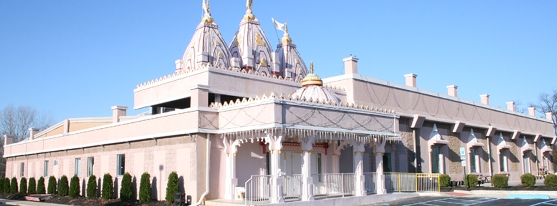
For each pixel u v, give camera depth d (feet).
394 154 93.86
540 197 74.28
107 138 87.56
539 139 157.79
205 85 71.05
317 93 76.07
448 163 109.29
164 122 74.59
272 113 62.90
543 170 151.33
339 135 71.31
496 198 75.15
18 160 125.08
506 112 139.85
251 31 99.91
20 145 122.93
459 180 108.99
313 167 79.82
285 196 69.56
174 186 69.31
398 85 100.94
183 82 82.17
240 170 71.72
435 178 89.51
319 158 81.25
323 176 79.82
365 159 89.66
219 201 65.77
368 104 93.15
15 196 105.60
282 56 105.70
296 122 65.21
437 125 108.37
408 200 76.13
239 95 81.00
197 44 91.56
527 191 81.10
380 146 79.36
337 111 71.36
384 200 77.05
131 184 78.38
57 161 104.83
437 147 107.24
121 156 84.48
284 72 103.04
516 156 142.41
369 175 82.53
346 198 71.05
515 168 140.56
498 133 133.59
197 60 88.02
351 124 73.15
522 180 91.66
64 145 101.40
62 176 96.12
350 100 90.58
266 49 99.55
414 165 98.68
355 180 75.51
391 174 85.87
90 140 92.43
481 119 126.82
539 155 158.30
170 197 69.05
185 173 69.67
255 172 73.77
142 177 75.25
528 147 146.41
